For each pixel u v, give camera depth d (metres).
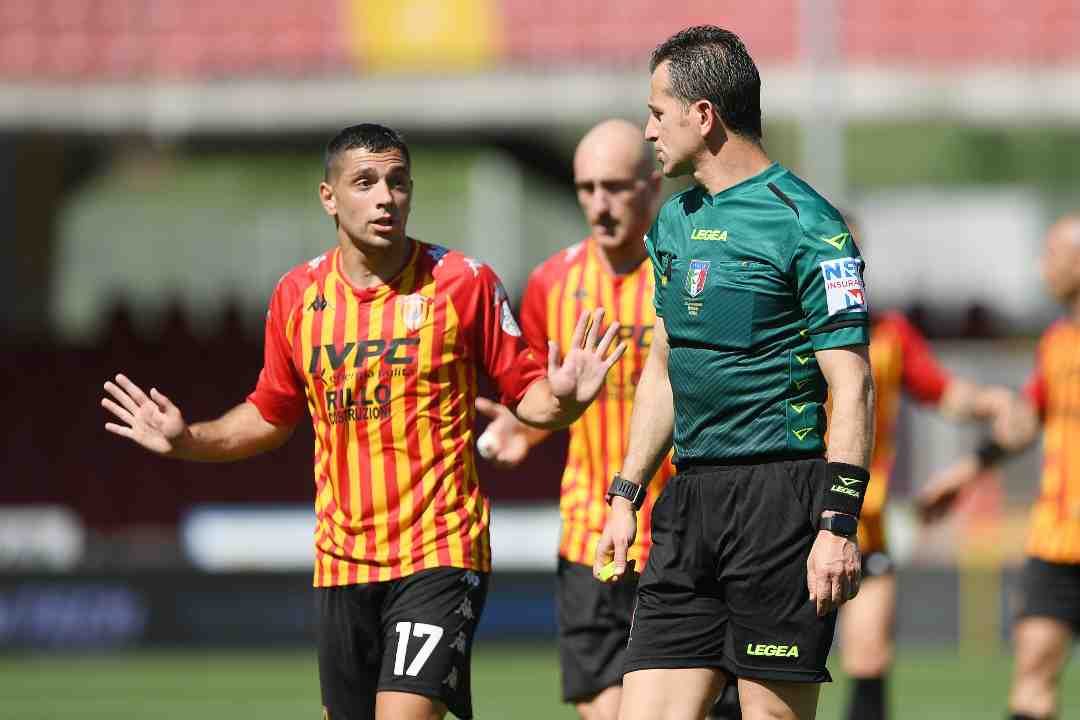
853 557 15.16
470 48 57.50
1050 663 24.84
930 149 107.75
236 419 18.50
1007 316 76.06
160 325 63.94
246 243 99.56
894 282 90.69
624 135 20.73
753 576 15.73
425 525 17.39
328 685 18.06
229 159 102.88
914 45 57.81
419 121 52.53
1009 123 52.59
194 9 58.69
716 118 15.96
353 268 17.72
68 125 52.69
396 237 17.38
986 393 25.97
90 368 61.78
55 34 58.34
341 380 17.52
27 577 49.38
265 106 52.34
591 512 20.84
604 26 58.25
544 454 59.91
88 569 49.47
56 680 41.62
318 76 52.22
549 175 82.44
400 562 17.34
